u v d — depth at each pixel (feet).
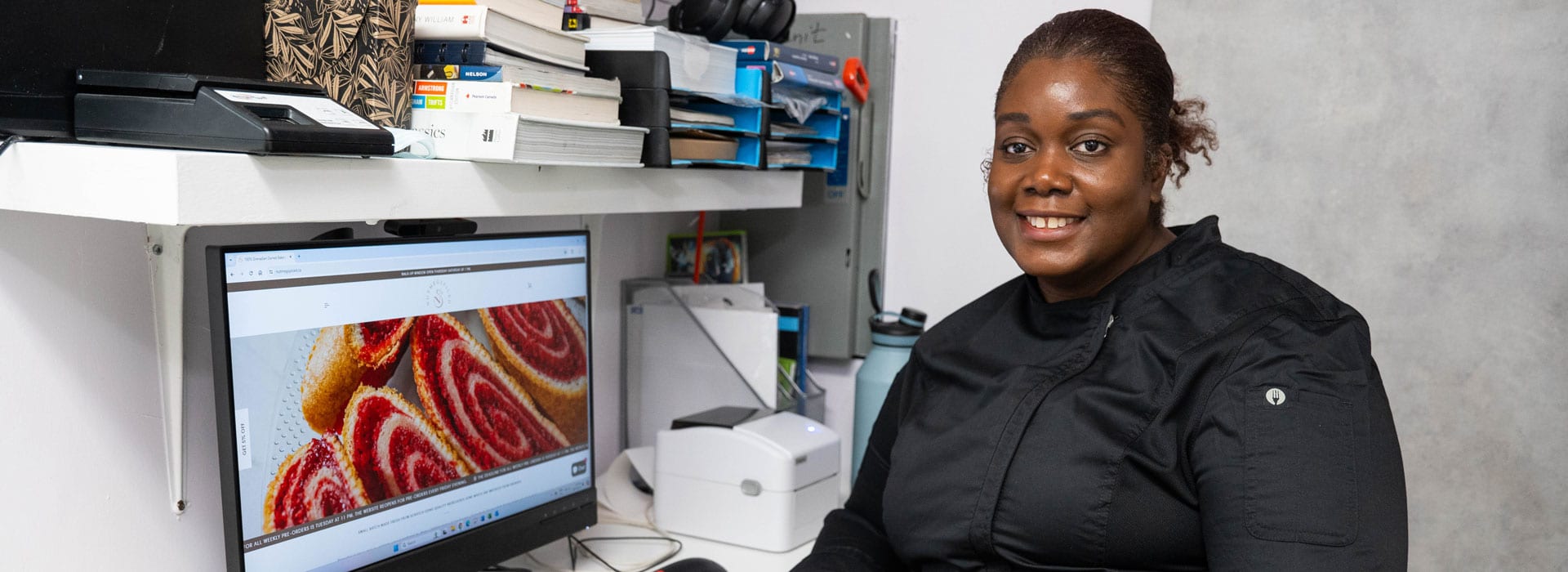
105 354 3.86
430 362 4.28
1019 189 3.13
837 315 6.95
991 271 6.70
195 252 4.12
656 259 6.77
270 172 3.10
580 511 5.10
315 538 3.89
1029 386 3.22
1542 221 5.57
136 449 4.00
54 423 3.71
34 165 3.12
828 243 6.90
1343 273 5.97
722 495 5.46
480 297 4.50
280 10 3.54
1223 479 2.82
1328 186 5.94
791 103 5.47
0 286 3.50
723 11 4.97
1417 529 5.98
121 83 3.13
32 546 3.67
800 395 6.58
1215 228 3.29
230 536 3.64
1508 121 5.58
